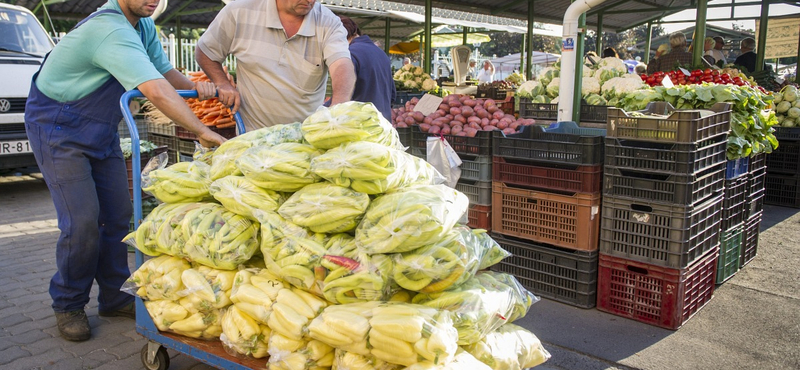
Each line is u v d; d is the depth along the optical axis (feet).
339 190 7.47
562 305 13.24
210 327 8.41
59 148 10.19
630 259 12.19
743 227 15.44
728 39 74.90
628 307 12.46
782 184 23.15
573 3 15.58
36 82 10.33
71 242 10.54
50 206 22.16
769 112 16.29
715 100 15.03
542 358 8.38
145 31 11.02
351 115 7.58
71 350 10.79
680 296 11.76
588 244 12.64
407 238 7.06
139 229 8.77
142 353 9.80
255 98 11.18
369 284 7.14
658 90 16.48
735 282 14.75
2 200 23.07
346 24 15.16
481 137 13.85
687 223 11.39
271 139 8.54
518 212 13.61
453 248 7.38
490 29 58.08
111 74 10.04
